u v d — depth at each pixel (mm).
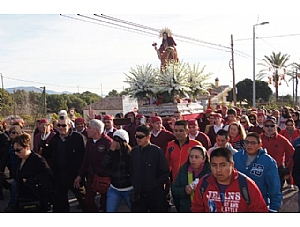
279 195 4512
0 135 7664
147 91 13406
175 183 4973
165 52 17688
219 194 3604
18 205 4871
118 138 5363
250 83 51000
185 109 13195
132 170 5129
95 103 48938
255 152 4695
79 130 8836
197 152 4766
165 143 7820
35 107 37375
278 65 48562
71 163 6145
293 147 7359
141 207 5074
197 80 13547
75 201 8016
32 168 4836
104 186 6043
